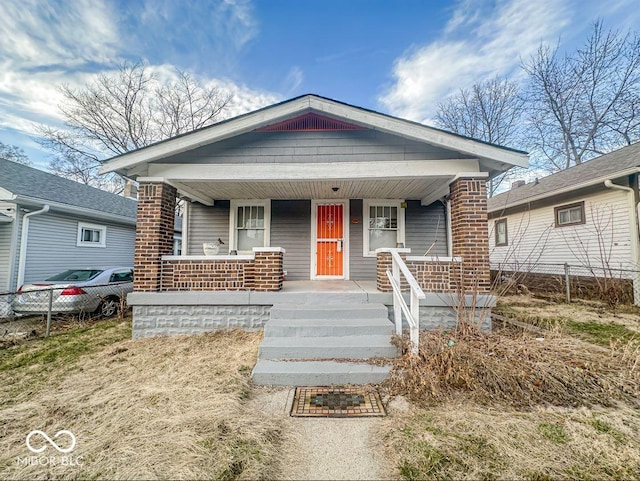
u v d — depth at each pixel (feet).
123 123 57.00
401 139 17.85
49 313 18.75
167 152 17.46
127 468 7.01
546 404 9.68
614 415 9.06
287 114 17.58
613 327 18.49
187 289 17.62
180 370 12.51
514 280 27.09
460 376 10.56
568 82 50.75
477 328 14.70
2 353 15.34
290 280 24.84
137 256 17.38
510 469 6.92
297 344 13.00
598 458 7.25
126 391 10.77
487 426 8.50
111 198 38.58
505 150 16.53
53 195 28.17
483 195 17.07
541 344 13.29
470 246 16.89
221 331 17.29
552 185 33.81
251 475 6.79
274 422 8.89
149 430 8.41
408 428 8.47
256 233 25.72
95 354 14.98
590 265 28.22
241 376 11.75
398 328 14.32
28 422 8.98
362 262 25.00
